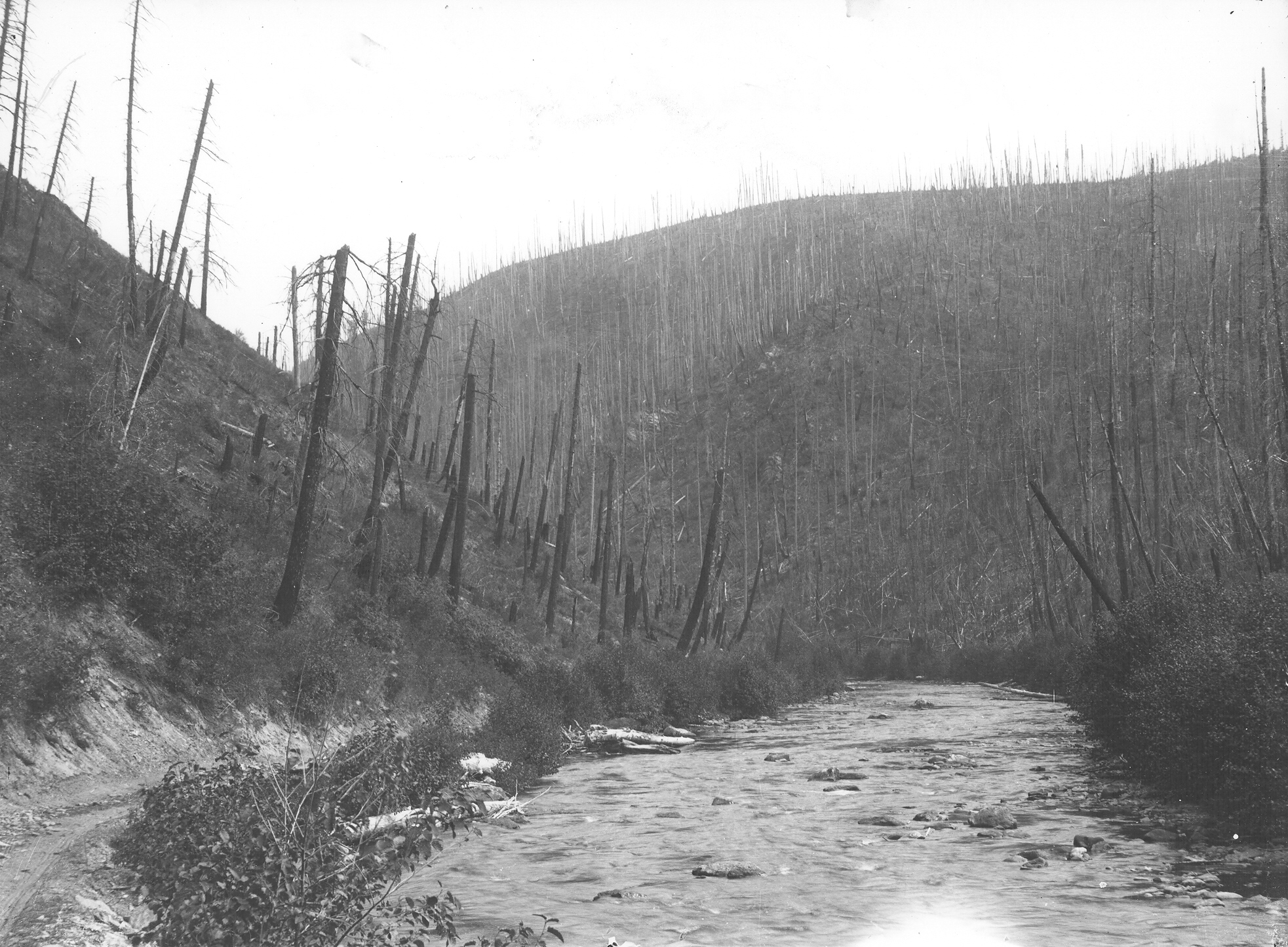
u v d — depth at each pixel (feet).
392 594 105.81
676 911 36.35
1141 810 54.95
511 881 41.78
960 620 260.01
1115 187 471.21
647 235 623.36
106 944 25.63
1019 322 372.58
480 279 595.88
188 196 94.79
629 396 417.49
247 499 97.25
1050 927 32.73
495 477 280.51
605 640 147.54
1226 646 54.08
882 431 364.38
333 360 79.46
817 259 488.02
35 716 46.75
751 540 338.75
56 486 61.46
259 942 23.21
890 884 40.01
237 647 66.23
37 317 95.71
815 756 89.25
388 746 34.40
